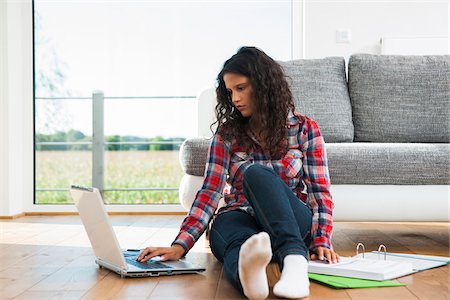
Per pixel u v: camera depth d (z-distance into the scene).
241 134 2.29
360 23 5.05
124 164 5.21
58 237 3.54
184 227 2.29
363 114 3.65
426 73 3.67
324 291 1.95
